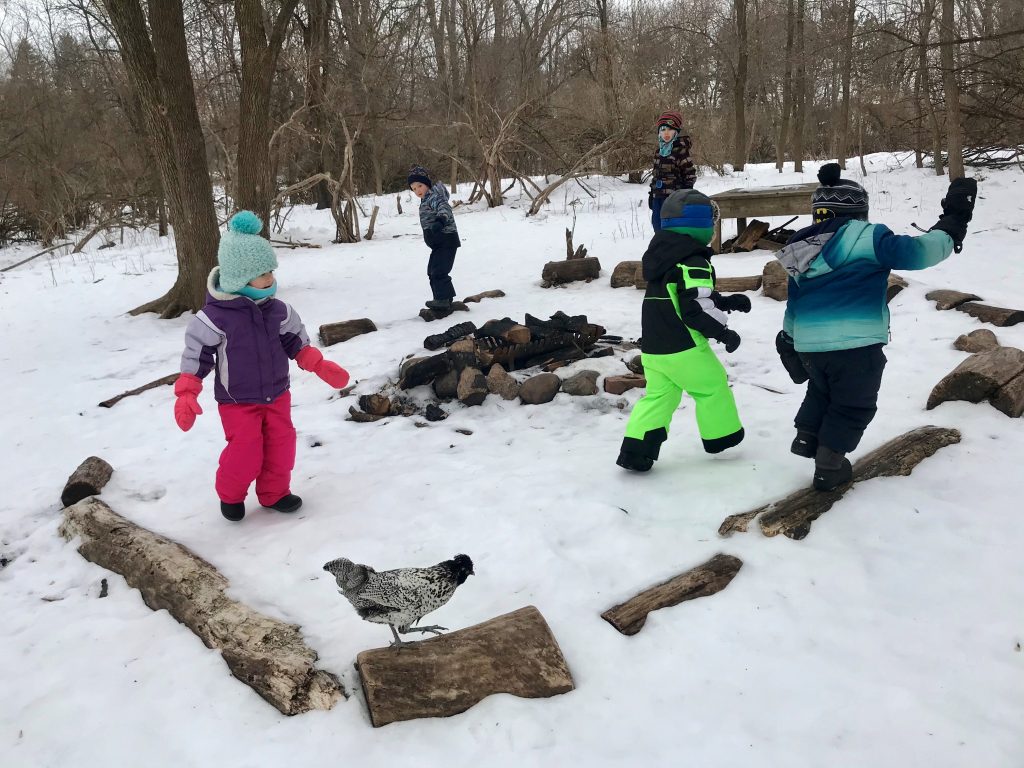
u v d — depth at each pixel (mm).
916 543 3584
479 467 4852
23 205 24047
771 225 12758
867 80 19891
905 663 2910
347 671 3008
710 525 3826
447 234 8422
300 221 20391
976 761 2459
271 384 4172
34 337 9711
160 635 3383
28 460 5711
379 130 24609
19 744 2797
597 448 5000
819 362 3754
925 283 8172
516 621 3053
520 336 6375
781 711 2734
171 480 5039
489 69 27281
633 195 20859
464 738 2684
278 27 11633
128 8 10070
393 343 7547
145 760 2680
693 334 4176
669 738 2650
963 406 4801
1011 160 16406
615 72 23328
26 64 25297
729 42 32094
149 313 10656
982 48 16188
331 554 3889
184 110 10047
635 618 3227
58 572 4086
